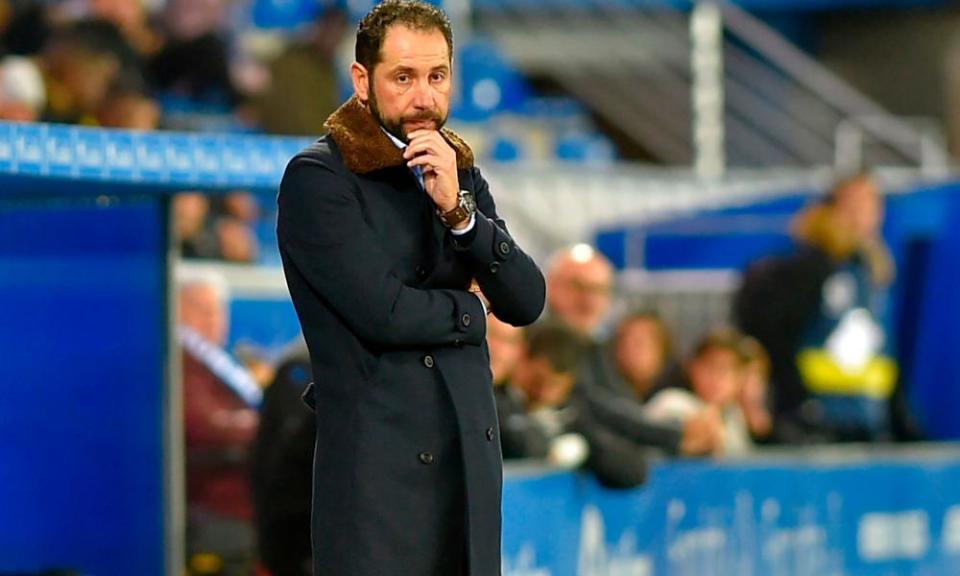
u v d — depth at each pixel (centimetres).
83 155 1675
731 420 2805
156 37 3947
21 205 2147
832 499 2670
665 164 5359
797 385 3356
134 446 2111
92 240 2122
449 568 1323
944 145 6350
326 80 4106
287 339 2853
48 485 2153
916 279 3697
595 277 2625
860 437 3397
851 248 3453
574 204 4456
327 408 1335
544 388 2347
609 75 5566
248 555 2264
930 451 2817
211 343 2422
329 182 1298
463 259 1330
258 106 4038
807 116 5609
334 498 1318
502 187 4388
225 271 2948
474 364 1342
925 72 6544
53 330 2145
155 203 2081
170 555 2088
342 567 1308
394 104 1295
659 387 2859
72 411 2139
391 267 1309
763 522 2573
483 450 1323
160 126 3666
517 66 5559
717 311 3750
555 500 2264
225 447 2291
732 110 5562
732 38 5750
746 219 3781
